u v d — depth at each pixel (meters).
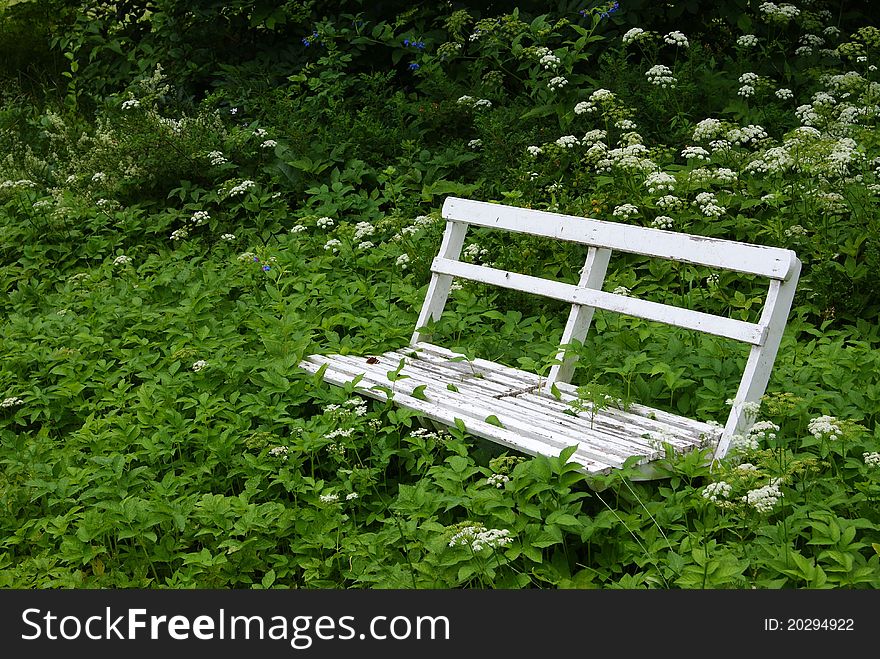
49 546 3.80
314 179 7.83
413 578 3.28
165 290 6.19
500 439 3.83
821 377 4.56
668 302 5.52
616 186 6.34
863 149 5.83
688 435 3.85
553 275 5.89
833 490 3.49
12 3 13.45
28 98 11.45
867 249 5.44
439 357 5.01
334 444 4.08
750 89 7.68
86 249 7.28
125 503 3.68
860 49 8.12
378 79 8.74
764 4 8.44
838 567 3.01
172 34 10.24
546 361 4.69
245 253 6.49
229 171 7.98
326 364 4.71
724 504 3.32
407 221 6.83
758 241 5.96
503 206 4.98
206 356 5.14
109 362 5.33
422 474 4.02
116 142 8.16
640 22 8.77
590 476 3.48
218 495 3.75
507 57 8.85
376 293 6.09
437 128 8.33
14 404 4.99
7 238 7.43
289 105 8.41
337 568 3.57
